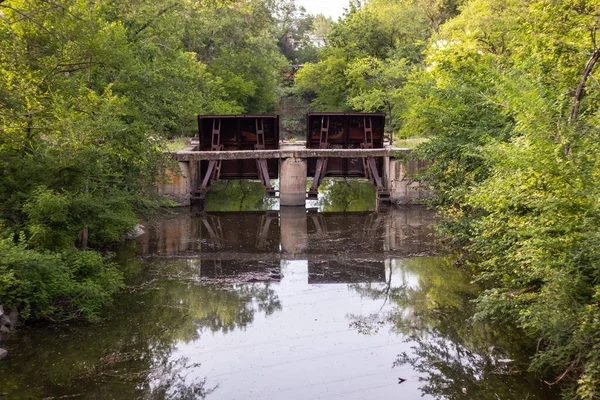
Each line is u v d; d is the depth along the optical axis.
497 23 24.67
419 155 18.36
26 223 13.25
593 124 8.64
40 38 15.12
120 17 22.92
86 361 10.59
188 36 44.41
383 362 10.69
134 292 14.98
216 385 9.79
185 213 27.06
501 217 10.07
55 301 12.86
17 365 10.33
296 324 12.71
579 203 7.91
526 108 9.34
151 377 10.00
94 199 14.77
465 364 10.45
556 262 7.96
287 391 9.61
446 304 13.80
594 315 7.51
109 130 16.09
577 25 11.27
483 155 13.12
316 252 19.47
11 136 13.52
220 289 15.36
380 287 15.45
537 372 9.85
